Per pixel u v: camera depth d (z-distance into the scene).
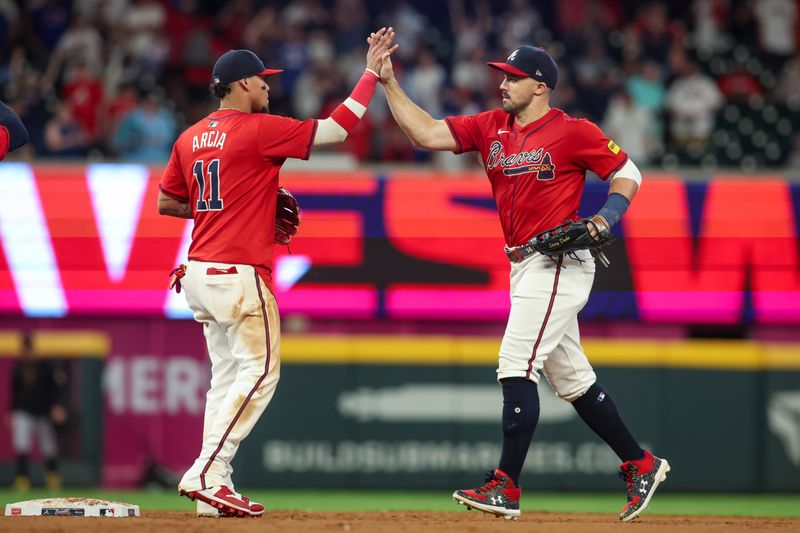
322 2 61.00
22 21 57.25
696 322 41.50
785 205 41.12
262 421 42.66
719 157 53.97
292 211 22.14
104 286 41.81
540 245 19.94
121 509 21.25
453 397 42.59
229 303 20.47
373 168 42.62
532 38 59.69
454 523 19.53
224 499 20.25
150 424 43.00
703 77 55.38
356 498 40.12
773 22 60.31
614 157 20.28
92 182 41.97
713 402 42.41
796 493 42.12
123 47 56.06
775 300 41.03
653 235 41.22
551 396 42.53
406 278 41.41
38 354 42.75
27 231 41.78
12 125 21.70
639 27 58.56
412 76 54.97
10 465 42.75
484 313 41.38
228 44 58.12
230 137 20.53
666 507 37.91
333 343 42.66
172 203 22.09
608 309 41.31
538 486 42.28
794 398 42.34
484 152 21.17
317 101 53.72
